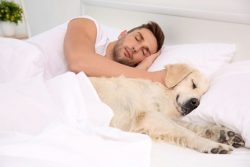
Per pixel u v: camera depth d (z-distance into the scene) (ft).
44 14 10.73
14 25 10.30
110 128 3.94
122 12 7.93
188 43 6.88
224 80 4.76
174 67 5.22
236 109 4.07
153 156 3.75
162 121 4.39
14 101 3.87
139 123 4.42
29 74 5.12
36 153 3.11
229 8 6.19
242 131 3.89
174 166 3.51
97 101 4.42
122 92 4.79
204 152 3.92
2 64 5.15
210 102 4.44
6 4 10.04
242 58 6.14
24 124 3.76
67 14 9.86
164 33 7.22
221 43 6.17
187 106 4.92
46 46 5.95
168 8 6.93
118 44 6.29
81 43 5.49
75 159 3.17
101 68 5.15
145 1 7.54
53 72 5.92
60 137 3.39
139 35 6.19
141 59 6.22
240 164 3.59
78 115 4.07
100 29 6.49
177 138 4.17
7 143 3.17
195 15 6.52
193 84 5.09
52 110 3.92
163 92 5.12
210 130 4.36
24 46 5.32
